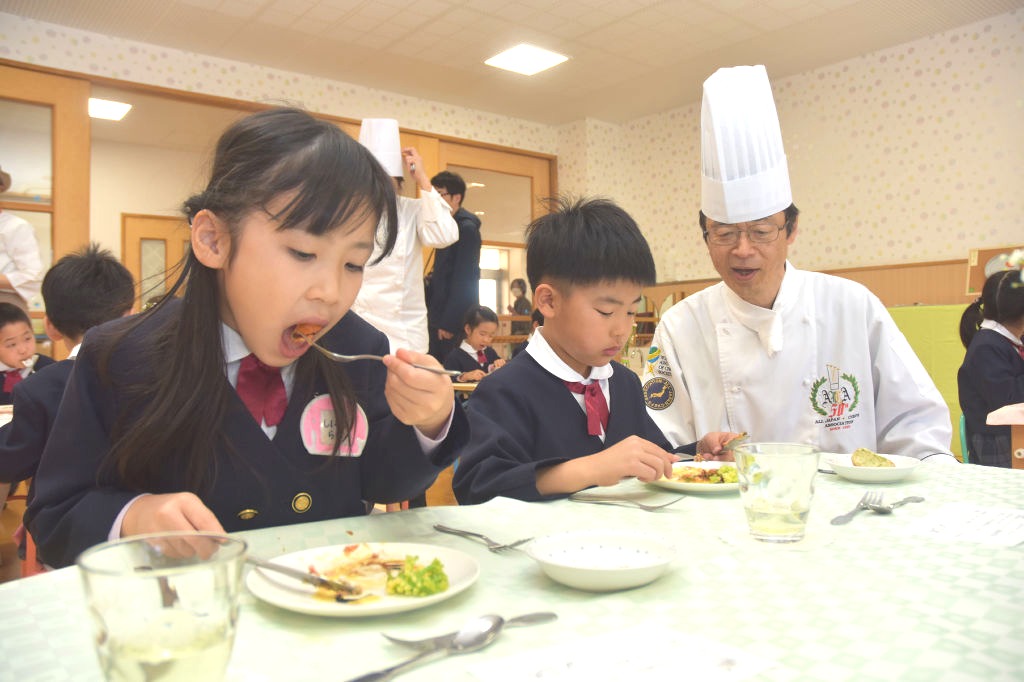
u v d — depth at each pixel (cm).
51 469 88
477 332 437
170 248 683
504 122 626
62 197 434
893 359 175
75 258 193
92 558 43
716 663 47
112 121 586
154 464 87
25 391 154
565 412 133
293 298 76
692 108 612
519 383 132
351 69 515
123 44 455
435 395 83
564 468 105
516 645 51
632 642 51
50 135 433
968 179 477
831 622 54
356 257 79
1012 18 457
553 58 505
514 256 641
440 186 417
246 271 77
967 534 79
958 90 479
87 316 189
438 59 501
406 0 418
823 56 521
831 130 539
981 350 264
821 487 108
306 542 77
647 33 470
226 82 491
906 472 110
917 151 498
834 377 178
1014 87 457
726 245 172
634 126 653
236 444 88
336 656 50
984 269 445
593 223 132
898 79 505
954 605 58
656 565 62
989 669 46
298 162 75
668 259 631
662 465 105
